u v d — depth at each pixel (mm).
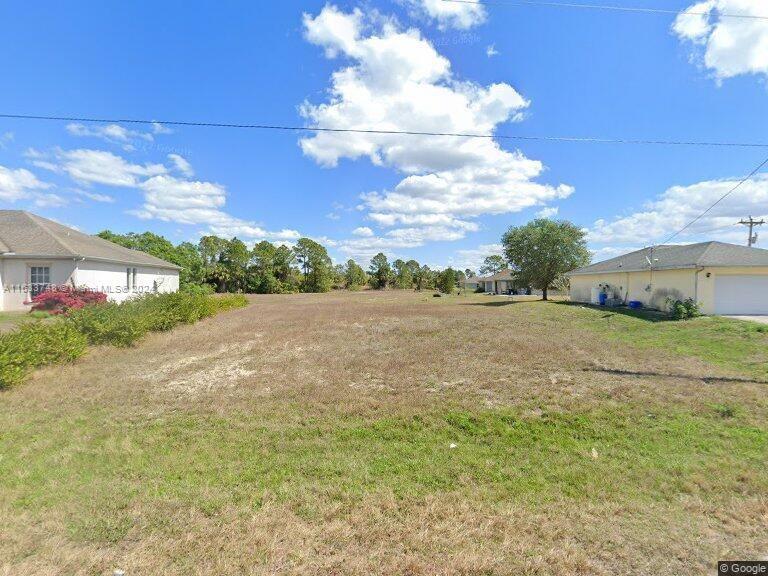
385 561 2373
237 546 2498
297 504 2986
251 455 3826
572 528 2682
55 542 2521
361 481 3344
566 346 9070
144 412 5008
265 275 54594
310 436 4266
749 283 14898
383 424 4559
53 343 7281
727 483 3236
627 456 3744
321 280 59625
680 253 18297
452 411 4906
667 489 3172
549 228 28703
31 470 3512
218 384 6266
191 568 2311
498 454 3836
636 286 19438
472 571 2289
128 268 22094
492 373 6672
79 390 5914
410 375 6625
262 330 12305
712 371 6730
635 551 2451
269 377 6605
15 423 4633
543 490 3189
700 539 2561
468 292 58219
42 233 17672
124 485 3264
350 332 11734
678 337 10367
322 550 2477
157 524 2730
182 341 10172
